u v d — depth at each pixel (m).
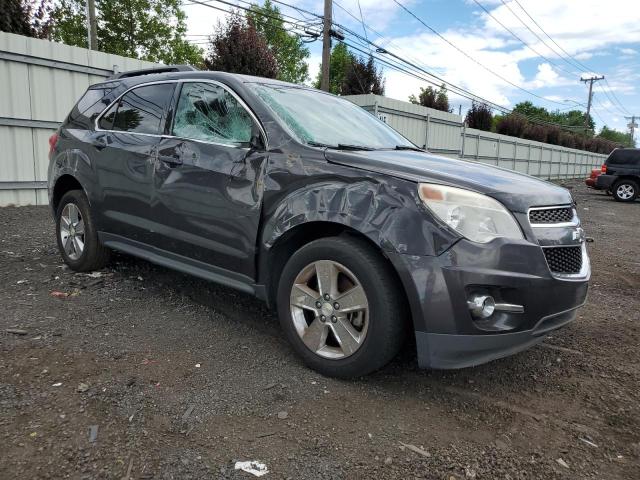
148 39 37.00
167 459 2.28
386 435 2.57
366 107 17.77
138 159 4.13
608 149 65.81
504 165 30.72
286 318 3.27
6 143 9.41
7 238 6.56
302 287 3.19
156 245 4.09
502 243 2.77
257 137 3.44
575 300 3.07
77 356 3.22
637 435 2.71
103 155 4.45
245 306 4.30
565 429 2.74
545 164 37.22
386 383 3.12
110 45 36.12
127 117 4.45
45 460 2.23
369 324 2.90
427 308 2.73
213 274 3.71
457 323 2.73
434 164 3.28
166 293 4.51
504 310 2.80
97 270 5.00
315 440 2.49
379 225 2.84
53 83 9.93
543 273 2.84
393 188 2.88
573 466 2.42
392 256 2.78
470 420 2.77
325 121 3.86
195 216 3.70
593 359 3.68
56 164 5.02
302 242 3.43
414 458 2.40
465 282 2.71
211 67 14.00
